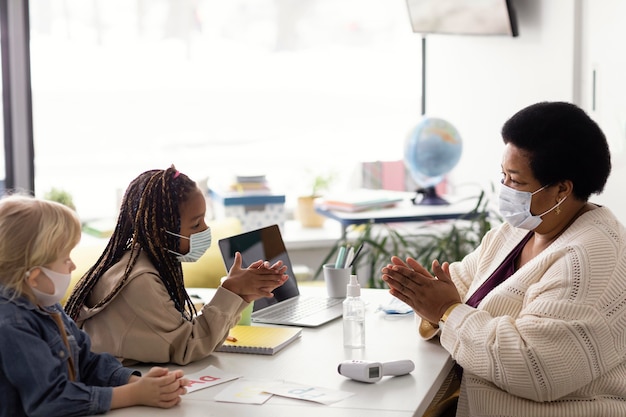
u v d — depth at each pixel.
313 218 4.41
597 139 1.90
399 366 1.79
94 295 1.96
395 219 3.92
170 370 1.86
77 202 4.28
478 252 2.26
